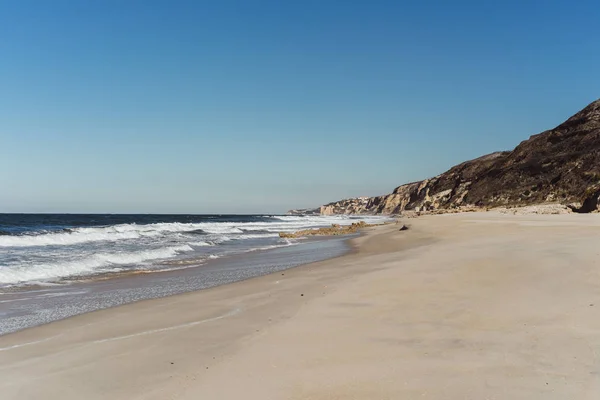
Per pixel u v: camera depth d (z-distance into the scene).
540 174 69.25
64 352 6.34
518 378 4.33
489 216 42.38
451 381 4.39
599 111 73.62
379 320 6.88
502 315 6.52
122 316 8.55
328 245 27.31
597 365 4.45
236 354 5.75
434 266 11.26
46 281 13.40
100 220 74.31
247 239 34.97
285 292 10.12
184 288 12.02
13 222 55.97
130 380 5.12
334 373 4.85
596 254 9.91
